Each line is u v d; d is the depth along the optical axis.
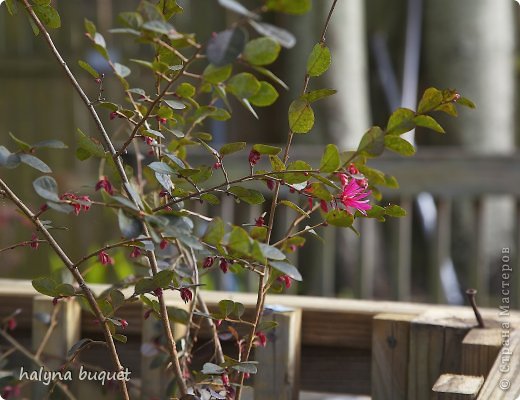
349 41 6.30
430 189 3.90
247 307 2.62
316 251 5.75
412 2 7.47
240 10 2.21
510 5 6.73
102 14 6.79
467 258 5.95
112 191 2.40
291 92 6.50
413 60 7.39
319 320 2.63
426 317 2.58
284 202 2.42
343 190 2.41
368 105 7.65
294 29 6.46
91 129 6.67
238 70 6.83
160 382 2.62
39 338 2.64
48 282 2.39
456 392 2.40
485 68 6.56
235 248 2.28
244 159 3.88
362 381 2.63
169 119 2.48
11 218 5.54
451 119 6.55
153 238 2.26
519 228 3.98
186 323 2.53
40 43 6.75
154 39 2.29
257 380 2.59
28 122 6.74
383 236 6.67
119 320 2.42
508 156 3.84
